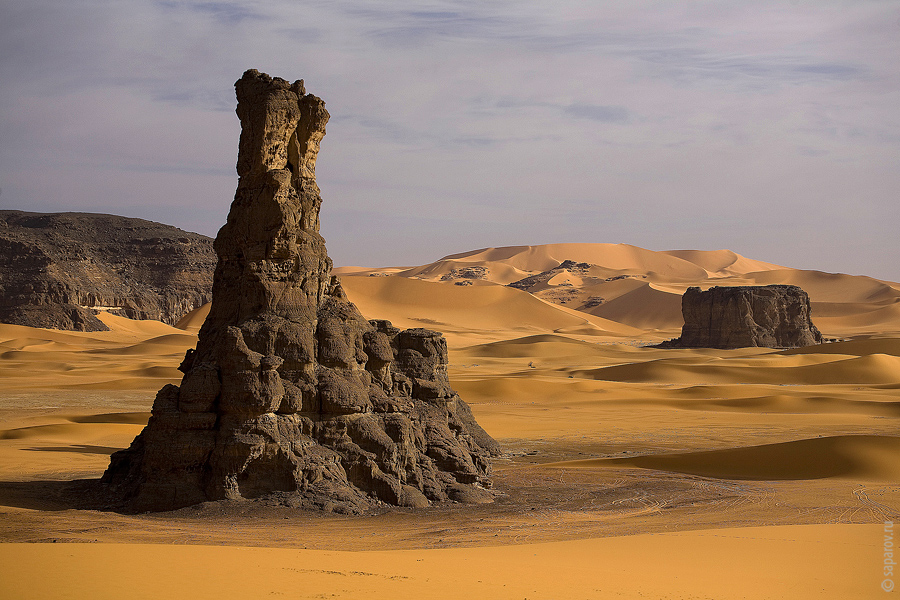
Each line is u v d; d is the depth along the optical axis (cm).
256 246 4419
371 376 4628
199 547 2533
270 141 4556
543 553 2916
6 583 1880
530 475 5525
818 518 4109
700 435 8344
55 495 4216
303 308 4447
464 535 3503
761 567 2722
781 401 10794
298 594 1955
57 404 10575
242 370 4072
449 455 4672
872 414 10231
